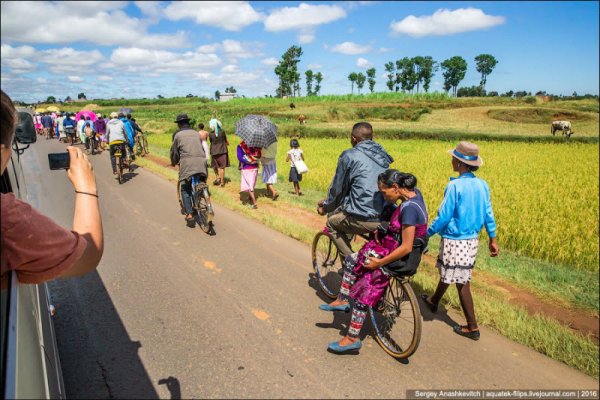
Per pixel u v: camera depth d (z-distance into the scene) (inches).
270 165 384.8
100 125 673.0
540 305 199.0
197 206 269.6
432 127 1782.7
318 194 442.3
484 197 151.9
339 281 191.2
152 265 211.6
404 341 147.5
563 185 484.1
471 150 149.9
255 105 3112.7
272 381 124.6
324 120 2260.1
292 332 152.5
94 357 133.8
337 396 119.1
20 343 51.3
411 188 131.7
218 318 160.1
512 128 1881.2
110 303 170.2
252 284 192.1
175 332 149.5
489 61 5196.9
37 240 48.1
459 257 152.5
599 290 218.7
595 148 997.8
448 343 150.8
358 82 5137.8
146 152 669.3
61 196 361.4
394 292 147.9
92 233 56.0
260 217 308.2
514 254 282.0
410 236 128.4
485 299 185.2
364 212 149.6
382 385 125.0
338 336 151.3
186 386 121.1
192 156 265.6
